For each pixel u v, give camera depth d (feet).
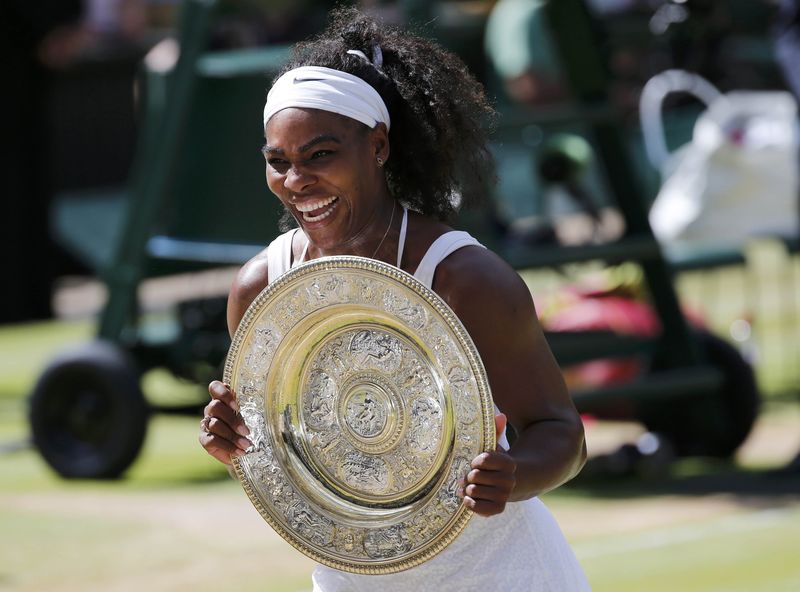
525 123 79.56
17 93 154.40
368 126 29.84
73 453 82.33
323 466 30.35
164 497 76.64
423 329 28.17
